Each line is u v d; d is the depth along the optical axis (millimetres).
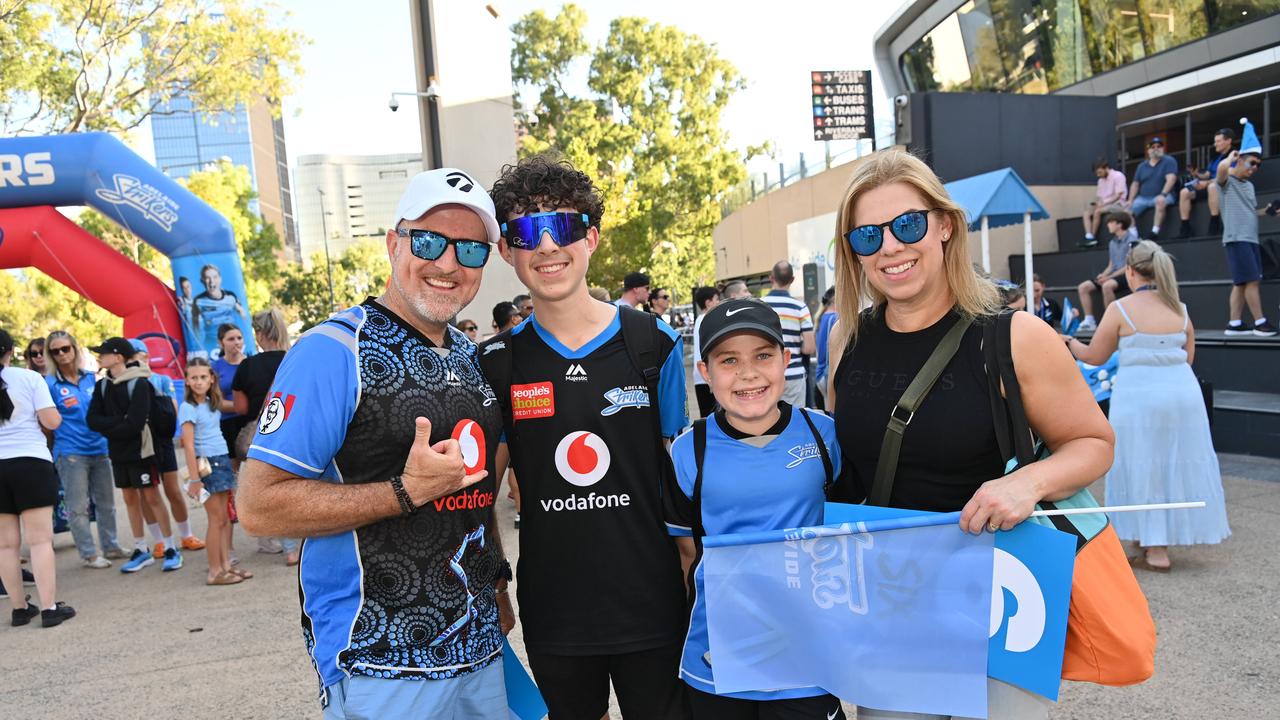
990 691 1748
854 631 1796
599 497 2025
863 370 1869
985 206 8453
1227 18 15711
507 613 2303
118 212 10656
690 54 40562
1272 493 5586
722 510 1979
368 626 1680
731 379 1930
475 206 1776
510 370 2078
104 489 6441
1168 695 2918
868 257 1775
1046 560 1627
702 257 43969
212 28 20266
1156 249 4316
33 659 4156
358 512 1609
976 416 1666
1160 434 4207
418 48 12438
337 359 1665
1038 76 21125
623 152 37406
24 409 4695
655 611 2035
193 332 10945
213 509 5395
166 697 3531
